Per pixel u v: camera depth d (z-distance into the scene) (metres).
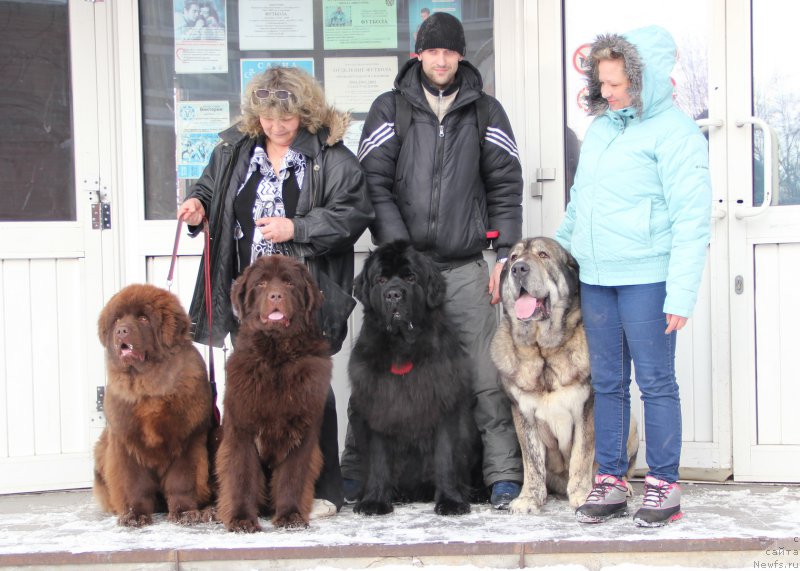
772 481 4.86
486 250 5.19
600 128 3.95
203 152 5.25
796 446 4.84
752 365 4.88
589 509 3.91
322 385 3.91
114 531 3.88
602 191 3.86
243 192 4.28
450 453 4.19
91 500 4.71
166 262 5.19
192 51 5.21
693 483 4.88
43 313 5.04
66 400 5.07
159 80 5.20
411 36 5.28
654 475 3.89
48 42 5.09
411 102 4.52
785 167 4.95
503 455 4.47
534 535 3.67
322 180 4.25
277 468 4.03
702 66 5.01
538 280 4.02
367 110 5.29
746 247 4.88
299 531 3.81
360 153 4.64
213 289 4.31
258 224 4.04
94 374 5.07
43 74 5.09
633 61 3.64
